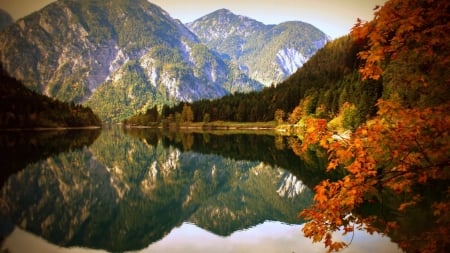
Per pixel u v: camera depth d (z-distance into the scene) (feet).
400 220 81.41
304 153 261.03
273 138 404.98
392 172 30.22
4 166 221.05
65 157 277.23
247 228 109.70
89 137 504.84
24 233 110.73
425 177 29.30
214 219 126.41
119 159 280.31
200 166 242.78
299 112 517.14
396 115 30.04
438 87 30.42
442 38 26.99
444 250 31.48
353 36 28.86
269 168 217.36
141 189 182.19
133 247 100.27
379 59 28.63
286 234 100.27
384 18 27.22
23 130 553.64
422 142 28.68
